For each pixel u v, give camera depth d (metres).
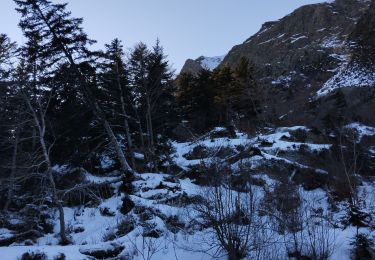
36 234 22.09
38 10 25.58
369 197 22.22
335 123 37.34
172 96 37.97
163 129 37.00
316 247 13.23
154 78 33.53
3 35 28.05
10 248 15.05
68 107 28.59
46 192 23.84
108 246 15.17
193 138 35.75
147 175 26.81
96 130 31.66
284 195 17.06
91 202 26.05
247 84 48.19
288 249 13.35
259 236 13.82
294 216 14.93
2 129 24.67
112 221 21.92
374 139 32.75
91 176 31.12
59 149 30.66
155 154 31.62
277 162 26.75
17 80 21.86
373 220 15.01
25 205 25.64
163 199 23.02
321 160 28.98
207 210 14.59
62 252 14.53
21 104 23.94
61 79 26.41
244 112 47.41
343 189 23.16
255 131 40.16
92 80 29.44
